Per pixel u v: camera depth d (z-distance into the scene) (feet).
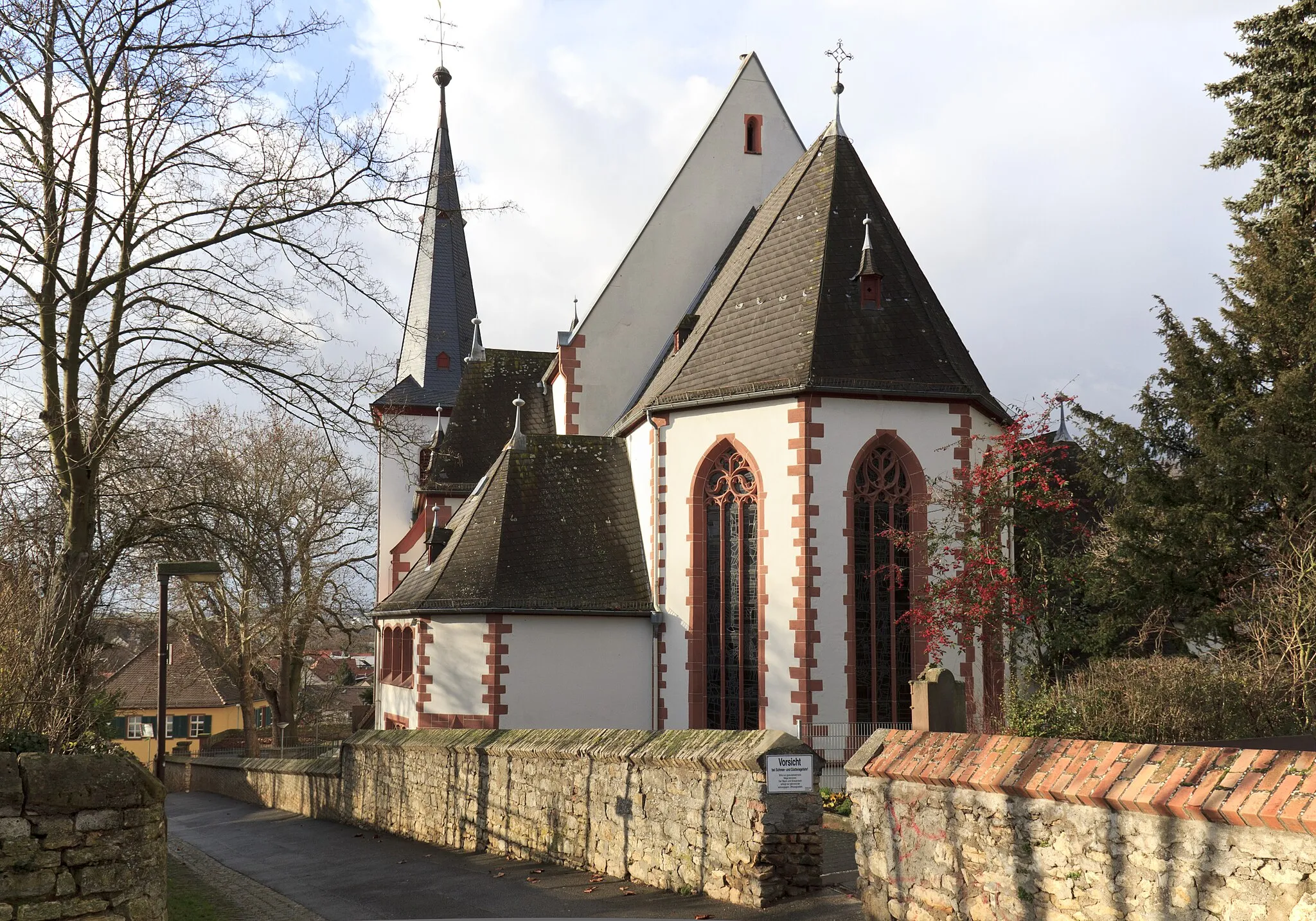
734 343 86.84
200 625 153.79
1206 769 23.76
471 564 89.40
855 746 77.56
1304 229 86.12
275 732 168.04
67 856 29.76
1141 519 79.30
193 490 68.49
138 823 31.37
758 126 113.09
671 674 85.46
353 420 62.44
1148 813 24.49
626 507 95.55
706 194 111.55
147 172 59.82
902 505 80.69
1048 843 27.43
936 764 31.65
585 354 108.47
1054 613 77.10
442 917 42.93
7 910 28.50
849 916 36.86
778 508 80.12
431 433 170.19
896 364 81.00
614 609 86.94
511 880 49.98
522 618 86.22
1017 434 74.33
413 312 181.37
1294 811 21.02
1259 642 61.93
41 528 60.29
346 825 83.71
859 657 78.84
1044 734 50.52
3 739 32.63
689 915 38.78
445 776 66.18
